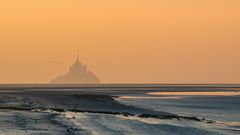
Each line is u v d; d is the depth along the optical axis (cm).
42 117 15800
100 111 19788
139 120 16238
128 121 15762
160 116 17962
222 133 13875
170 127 14612
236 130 14825
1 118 15175
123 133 12700
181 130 14062
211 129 14725
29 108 19950
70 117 16175
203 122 16725
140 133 12938
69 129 12875
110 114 18100
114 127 13925
